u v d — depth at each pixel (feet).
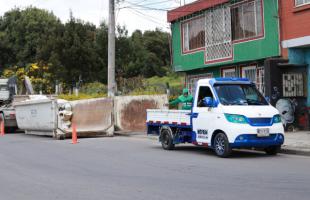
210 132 43.11
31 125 73.46
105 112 70.18
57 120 66.18
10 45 191.93
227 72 76.89
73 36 138.31
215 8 75.82
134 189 28.48
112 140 62.90
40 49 146.30
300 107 61.57
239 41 71.00
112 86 74.43
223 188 28.04
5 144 59.31
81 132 67.56
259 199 24.93
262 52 66.28
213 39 76.59
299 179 30.25
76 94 93.40
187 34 84.28
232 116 40.96
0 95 93.66
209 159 41.16
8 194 28.14
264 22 65.72
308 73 60.80
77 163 40.37
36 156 45.98
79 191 28.27
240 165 36.96
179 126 47.88
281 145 43.98
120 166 38.09
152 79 168.14
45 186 30.19
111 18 73.77
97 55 142.31
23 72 151.02
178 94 95.66
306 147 44.86
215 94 43.19
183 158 42.29
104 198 26.18
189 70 85.05
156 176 32.89
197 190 27.71
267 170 34.14
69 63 136.05
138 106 76.02
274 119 41.88
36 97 84.17
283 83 60.64
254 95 44.50
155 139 63.46
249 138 40.47
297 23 59.67
